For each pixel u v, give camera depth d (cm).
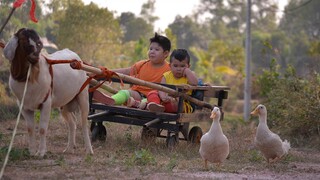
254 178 1099
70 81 1235
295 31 7788
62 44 2997
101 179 1015
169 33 3775
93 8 3036
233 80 5544
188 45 7462
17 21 2088
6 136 1508
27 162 1134
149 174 1070
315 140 1731
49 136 1558
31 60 1125
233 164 1262
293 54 7581
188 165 1202
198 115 1465
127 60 3556
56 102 1228
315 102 1798
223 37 8694
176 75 1484
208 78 5356
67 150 1314
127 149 1374
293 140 1753
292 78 2064
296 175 1159
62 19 2973
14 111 1869
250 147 1557
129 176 1045
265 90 2453
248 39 3916
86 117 1293
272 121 1925
